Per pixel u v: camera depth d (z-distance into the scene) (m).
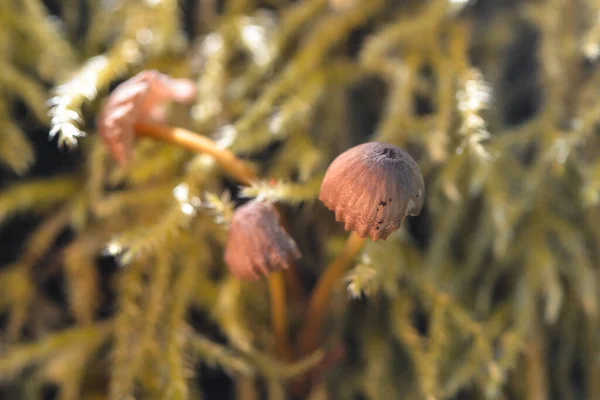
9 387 0.22
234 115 0.23
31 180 0.23
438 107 0.22
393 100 0.23
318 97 0.23
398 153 0.20
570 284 0.22
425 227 0.23
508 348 0.22
